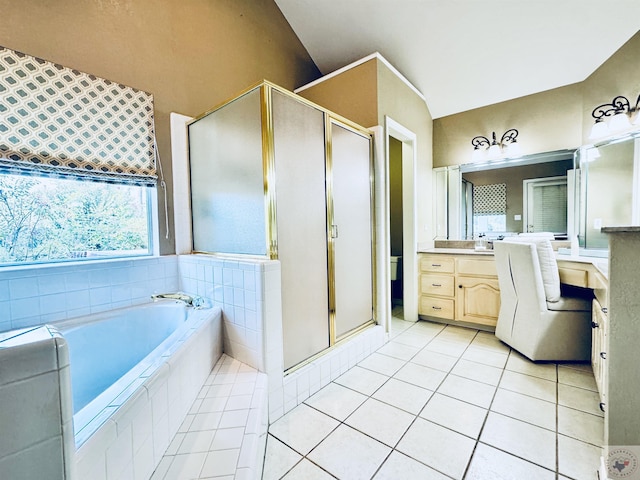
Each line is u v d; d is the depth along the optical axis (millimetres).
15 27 1478
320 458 1297
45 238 1672
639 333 965
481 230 3424
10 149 1442
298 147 1798
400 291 4078
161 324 1927
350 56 3213
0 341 427
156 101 2053
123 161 1874
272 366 1555
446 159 3637
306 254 1856
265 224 1619
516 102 3141
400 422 1538
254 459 971
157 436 931
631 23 2186
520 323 2330
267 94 1589
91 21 1739
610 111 2438
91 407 755
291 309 1757
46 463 439
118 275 1886
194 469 911
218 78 2424
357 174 2355
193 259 2006
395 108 2770
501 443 1371
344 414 1612
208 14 2357
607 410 1025
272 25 2918
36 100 1525
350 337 2252
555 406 1648
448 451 1329
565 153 2881
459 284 2988
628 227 958
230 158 1847
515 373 2057
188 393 1208
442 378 1998
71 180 1681
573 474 1188
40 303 1584
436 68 2975
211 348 1563
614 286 996
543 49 2570
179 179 2189
